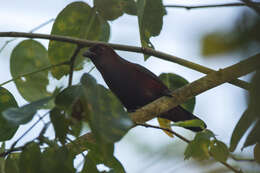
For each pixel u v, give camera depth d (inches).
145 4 288.0
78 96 189.5
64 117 197.8
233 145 205.3
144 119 298.4
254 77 131.3
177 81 353.7
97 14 329.1
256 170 218.4
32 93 346.6
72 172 205.3
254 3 139.9
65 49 340.5
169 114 348.2
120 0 307.4
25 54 352.5
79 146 227.8
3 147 243.1
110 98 177.2
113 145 183.9
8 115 175.2
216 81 282.7
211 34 119.6
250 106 131.9
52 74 344.2
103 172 228.2
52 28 331.6
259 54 117.0
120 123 169.2
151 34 297.6
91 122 174.7
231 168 256.4
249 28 111.8
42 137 202.4
